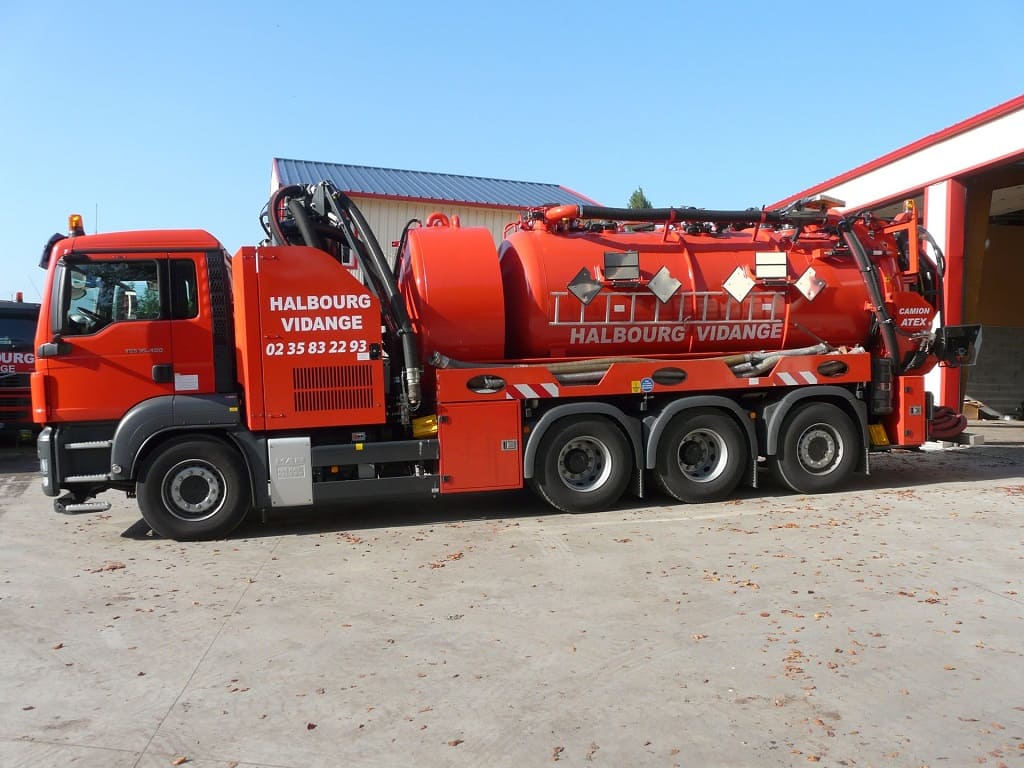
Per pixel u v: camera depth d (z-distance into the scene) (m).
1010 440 14.53
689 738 3.47
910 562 6.11
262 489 7.33
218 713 3.78
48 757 3.37
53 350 6.94
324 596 5.55
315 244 7.70
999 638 4.56
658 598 5.36
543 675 4.15
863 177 17.86
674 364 8.30
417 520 8.02
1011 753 3.32
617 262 8.28
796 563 6.13
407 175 24.88
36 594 5.70
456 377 7.76
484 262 8.10
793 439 8.81
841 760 3.28
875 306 8.97
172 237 7.28
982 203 15.88
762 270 8.67
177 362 7.20
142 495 7.11
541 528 7.52
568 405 8.05
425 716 3.71
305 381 7.35
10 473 12.21
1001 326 20.88
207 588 5.79
